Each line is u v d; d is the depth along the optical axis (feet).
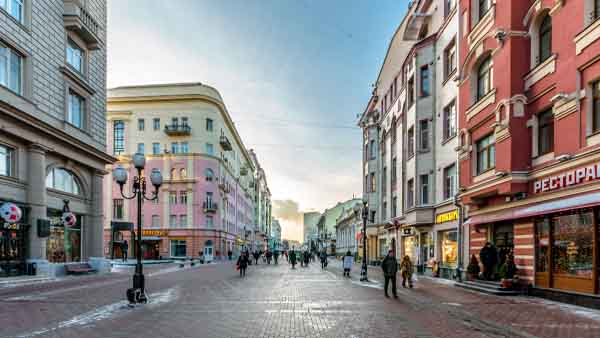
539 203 42.39
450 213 65.67
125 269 97.60
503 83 47.39
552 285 41.27
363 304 37.86
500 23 48.88
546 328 27.48
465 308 35.55
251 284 57.41
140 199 39.99
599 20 35.32
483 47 53.21
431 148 74.84
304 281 62.69
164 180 168.76
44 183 66.33
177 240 167.43
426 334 25.76
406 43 92.63
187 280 64.34
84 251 81.76
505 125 46.29
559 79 40.42
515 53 46.26
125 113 172.35
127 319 30.30
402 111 89.30
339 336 25.21
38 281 59.72
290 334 25.70
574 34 38.52
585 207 34.94
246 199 282.77
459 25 61.87
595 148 35.22
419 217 74.33
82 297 42.50
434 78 75.31
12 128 59.16
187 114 171.94
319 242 320.91
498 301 39.73
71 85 75.31
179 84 173.17
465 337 25.05
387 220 107.76
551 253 41.45
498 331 26.61
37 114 64.54
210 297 42.65
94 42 81.35
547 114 43.34
